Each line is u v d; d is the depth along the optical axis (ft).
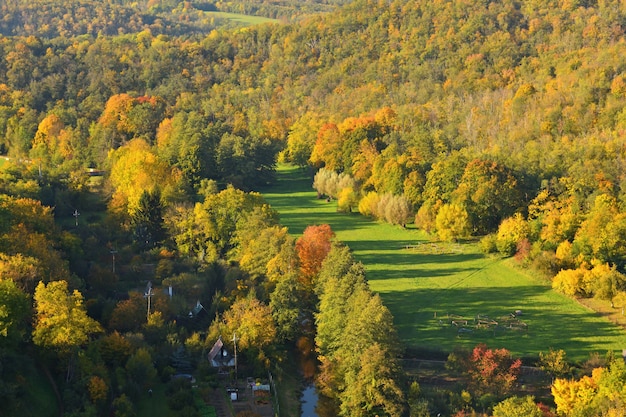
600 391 329.11
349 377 345.31
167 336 386.93
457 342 417.90
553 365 374.43
